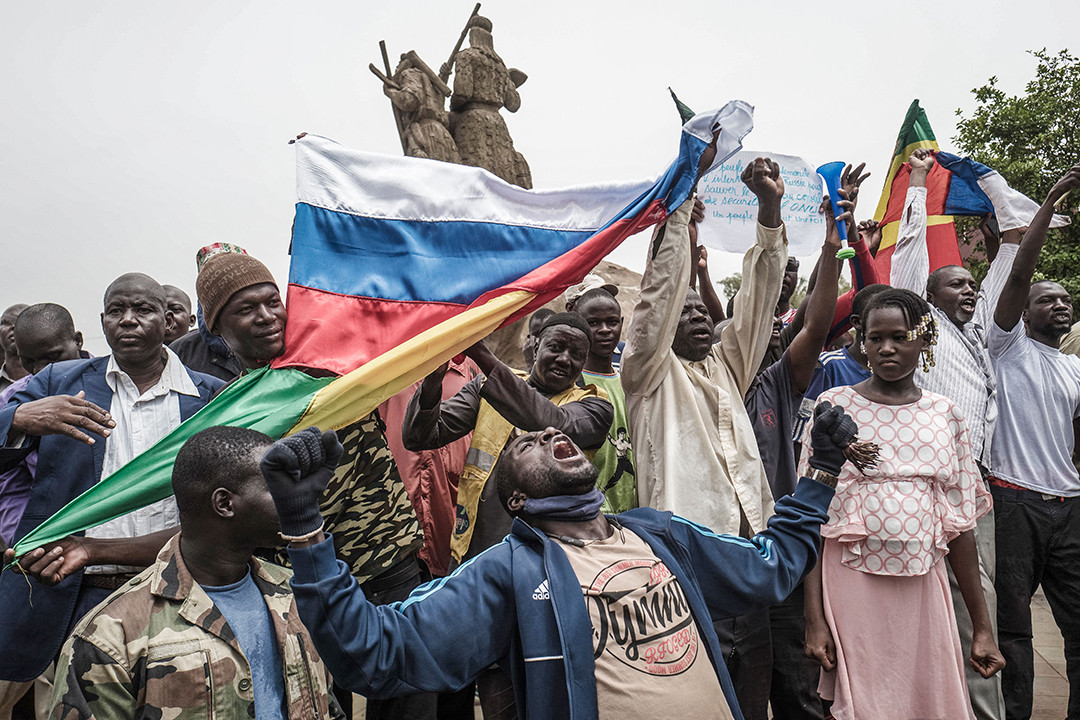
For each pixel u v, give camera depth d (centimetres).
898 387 352
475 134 1459
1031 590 446
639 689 205
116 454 304
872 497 335
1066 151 1085
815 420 260
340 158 326
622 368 382
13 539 292
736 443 379
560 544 224
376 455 335
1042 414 455
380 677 190
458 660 206
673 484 363
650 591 217
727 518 366
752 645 358
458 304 327
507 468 233
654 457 374
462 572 219
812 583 345
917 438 339
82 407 277
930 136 527
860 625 333
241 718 217
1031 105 1112
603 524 238
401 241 327
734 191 473
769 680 363
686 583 229
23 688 304
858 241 496
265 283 317
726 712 219
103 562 259
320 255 314
